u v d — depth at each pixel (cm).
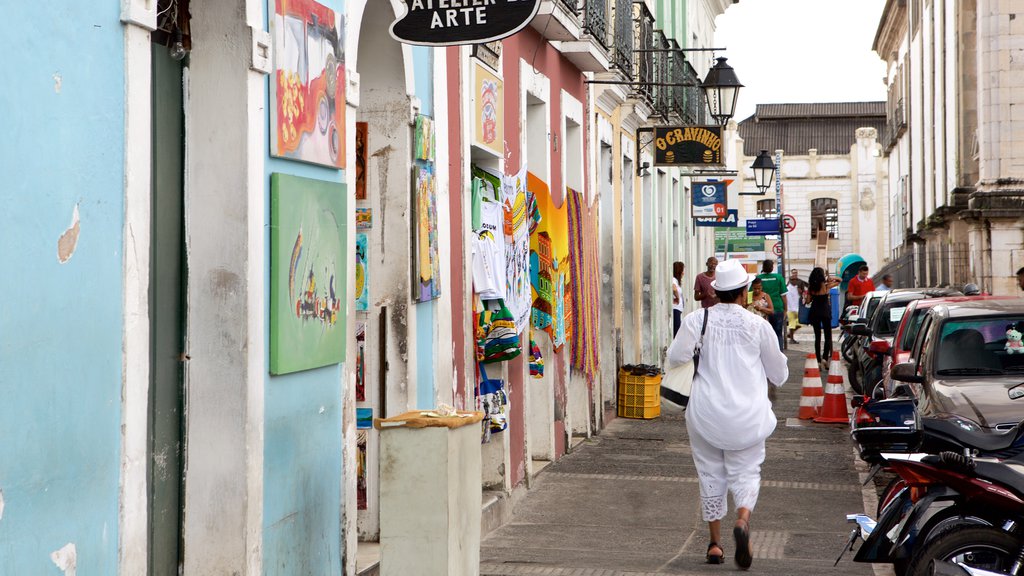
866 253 7169
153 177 570
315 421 693
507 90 1164
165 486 583
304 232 663
